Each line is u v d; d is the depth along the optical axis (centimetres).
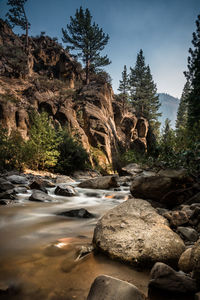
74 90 2983
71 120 2086
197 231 284
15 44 3092
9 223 360
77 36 3322
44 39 3650
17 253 240
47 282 181
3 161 1042
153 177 482
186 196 445
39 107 2011
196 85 1476
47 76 3091
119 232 252
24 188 662
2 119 1441
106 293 149
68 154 1446
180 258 207
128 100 3988
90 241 282
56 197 634
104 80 3400
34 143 1162
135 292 149
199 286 164
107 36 3359
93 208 518
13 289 170
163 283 166
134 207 317
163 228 256
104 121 2561
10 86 2109
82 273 197
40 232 320
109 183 828
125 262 215
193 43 1630
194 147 446
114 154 2478
